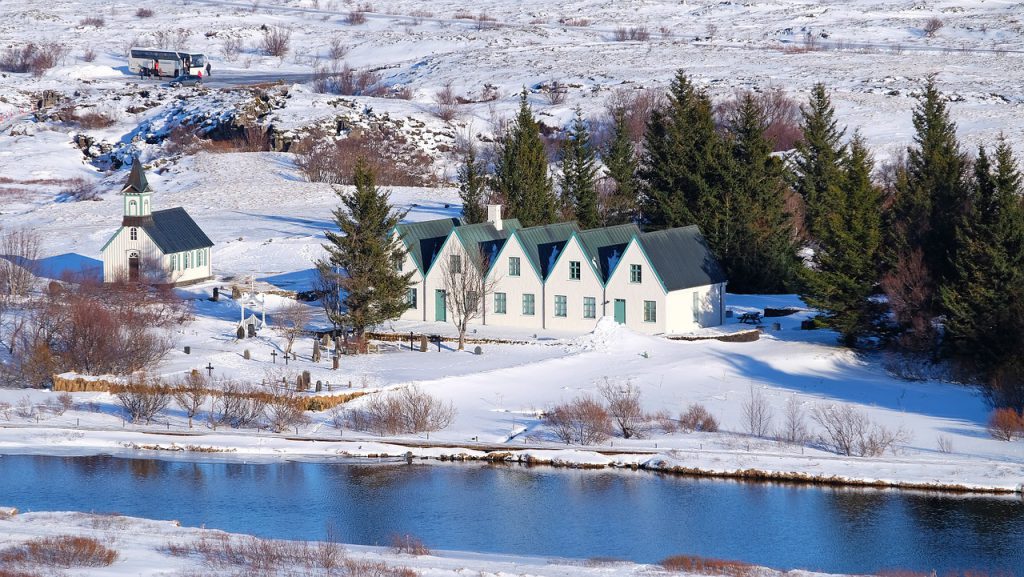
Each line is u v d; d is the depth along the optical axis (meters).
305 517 79.31
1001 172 116.38
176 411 102.25
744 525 77.81
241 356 115.12
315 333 127.31
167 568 61.84
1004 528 76.69
